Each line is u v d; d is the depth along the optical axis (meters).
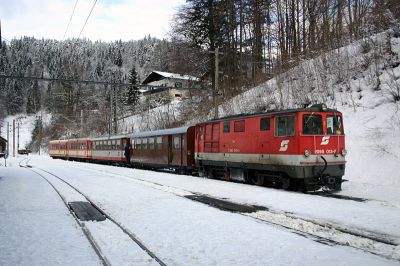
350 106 21.30
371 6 27.00
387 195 12.84
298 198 12.63
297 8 33.03
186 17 38.69
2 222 9.69
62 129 85.88
